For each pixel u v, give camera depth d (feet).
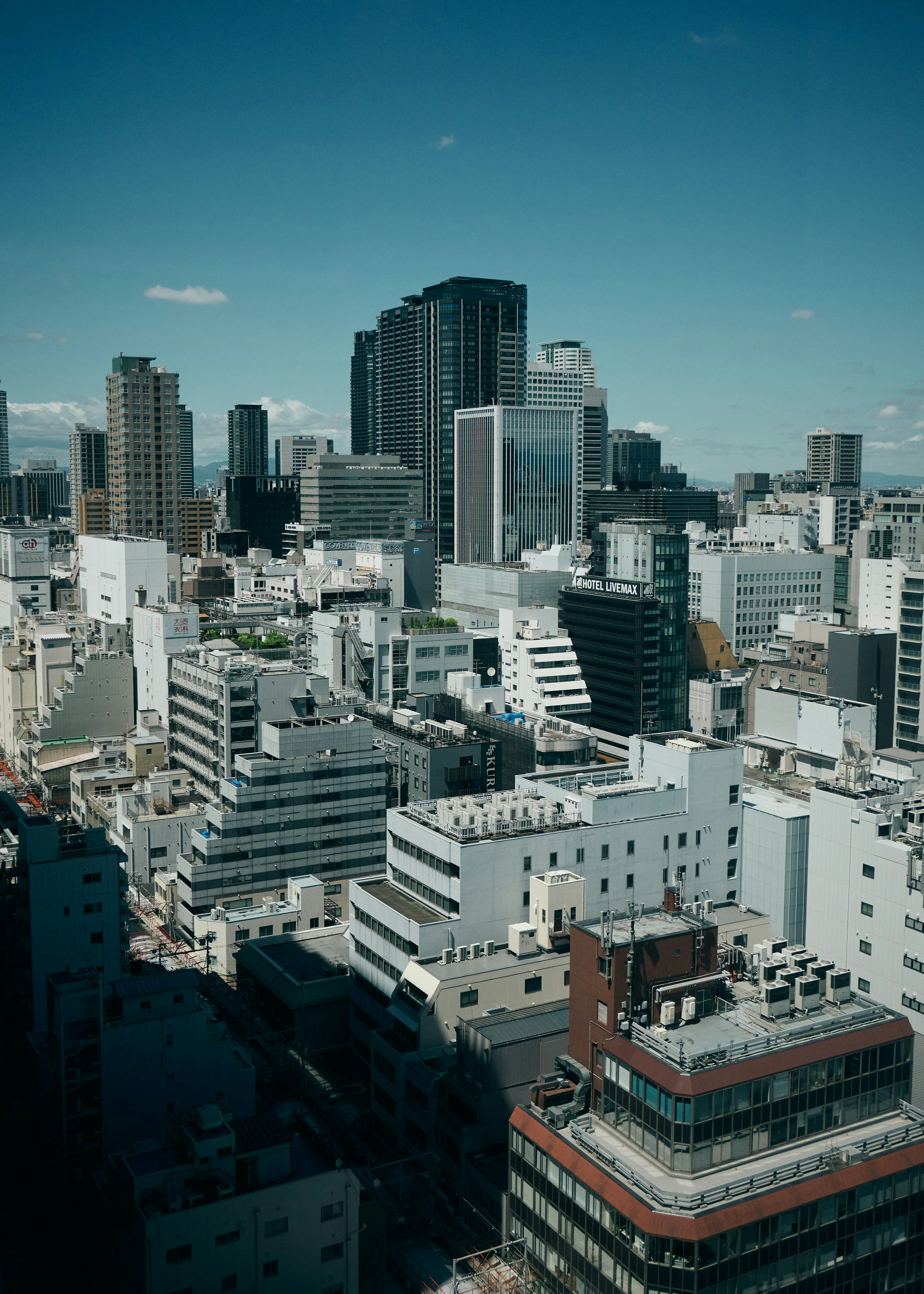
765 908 593.83
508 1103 424.05
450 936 489.67
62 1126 410.52
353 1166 447.42
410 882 530.68
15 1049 510.58
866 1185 328.29
